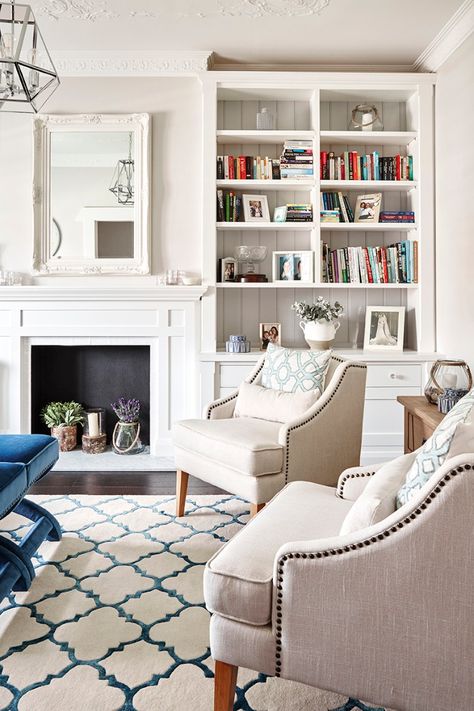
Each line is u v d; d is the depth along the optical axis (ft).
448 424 4.93
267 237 14.48
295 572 4.55
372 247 14.40
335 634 4.45
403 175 13.82
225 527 9.56
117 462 13.50
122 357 14.85
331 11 11.37
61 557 8.38
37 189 13.67
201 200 13.84
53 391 14.84
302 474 8.98
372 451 13.24
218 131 13.46
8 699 5.37
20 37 6.31
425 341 13.66
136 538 9.09
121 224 13.79
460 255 12.14
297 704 5.35
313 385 9.89
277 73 13.26
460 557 4.04
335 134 13.53
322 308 13.19
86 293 13.46
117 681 5.65
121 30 12.17
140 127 13.65
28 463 7.89
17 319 13.67
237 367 13.21
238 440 8.80
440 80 13.14
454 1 11.00
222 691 4.93
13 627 6.57
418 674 4.21
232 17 11.64
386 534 4.26
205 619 6.77
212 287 13.55
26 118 13.73
